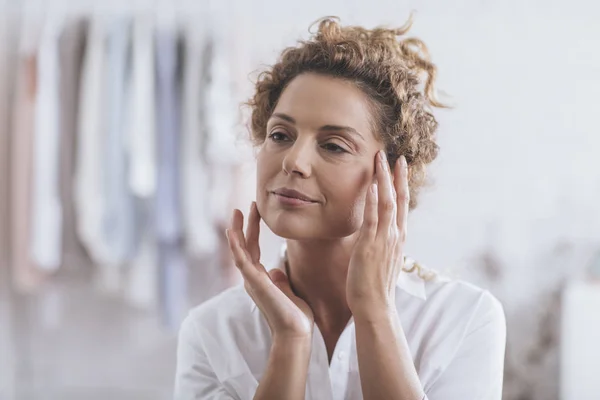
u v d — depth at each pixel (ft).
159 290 7.79
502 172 8.50
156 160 7.64
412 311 3.21
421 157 3.16
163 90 7.63
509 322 8.58
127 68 7.73
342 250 2.99
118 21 7.73
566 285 8.41
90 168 7.64
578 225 8.48
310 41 3.05
